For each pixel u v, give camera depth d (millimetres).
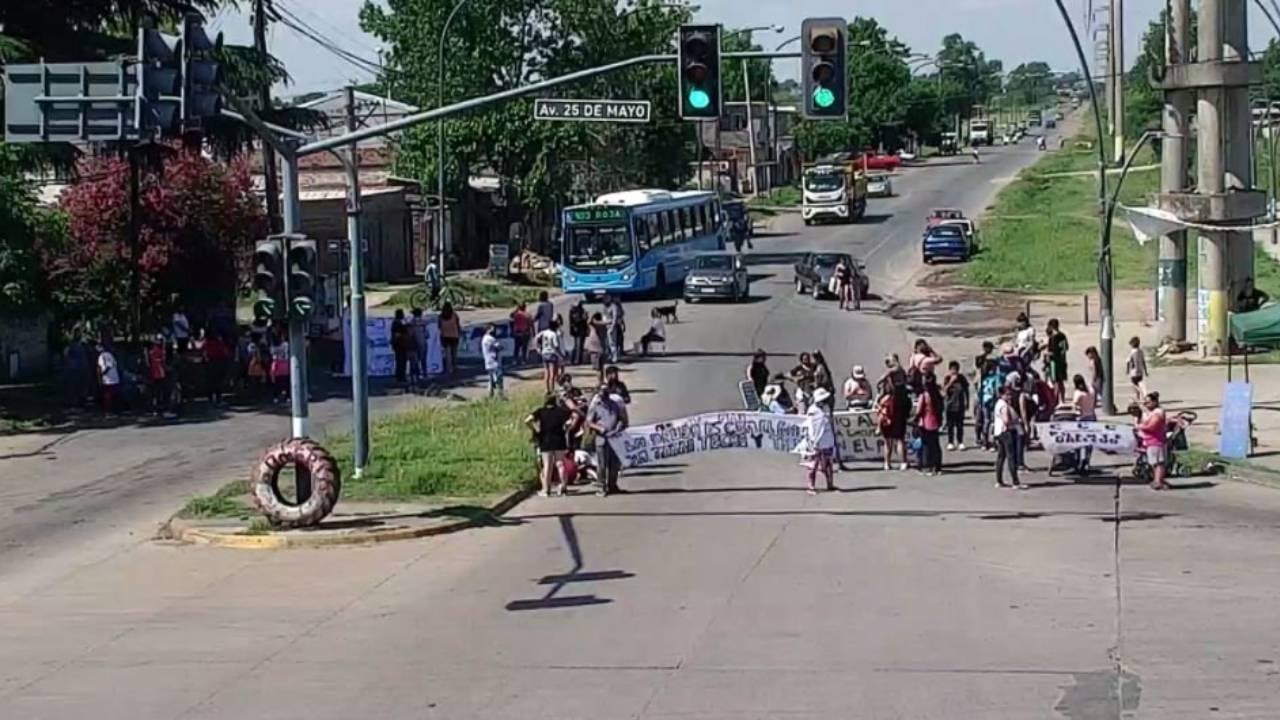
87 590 19422
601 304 60594
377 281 70312
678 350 47406
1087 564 19984
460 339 47531
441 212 61781
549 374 40281
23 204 38531
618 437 27672
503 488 26094
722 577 19312
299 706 13602
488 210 79375
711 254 60875
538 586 18984
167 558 21422
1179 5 43469
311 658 15469
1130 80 132000
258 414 37062
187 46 19250
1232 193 42406
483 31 73125
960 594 18078
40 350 43812
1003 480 27672
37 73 18750
